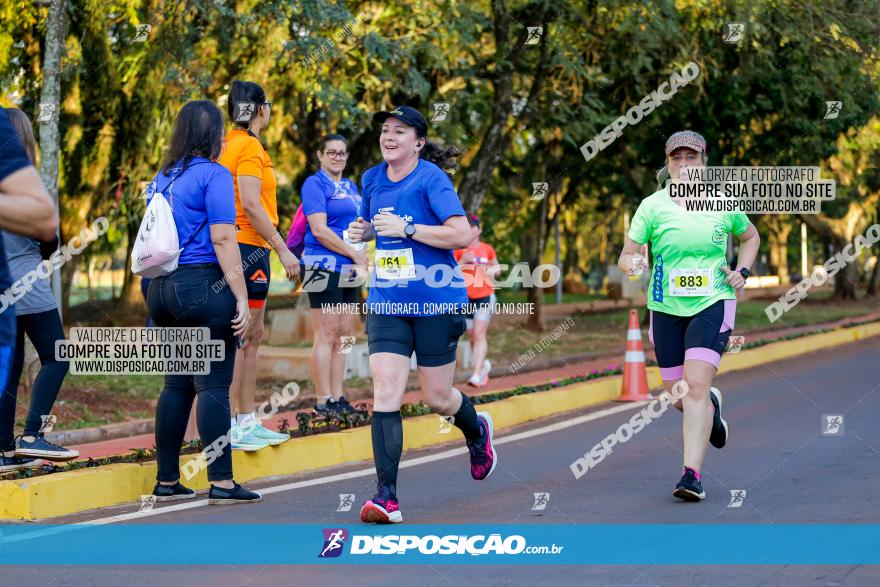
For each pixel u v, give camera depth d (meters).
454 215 12.89
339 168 19.03
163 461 14.92
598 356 37.50
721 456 17.69
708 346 14.38
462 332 13.42
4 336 7.18
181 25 29.25
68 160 34.50
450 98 37.12
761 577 10.50
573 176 50.84
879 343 44.31
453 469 17.19
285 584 10.57
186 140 14.20
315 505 14.48
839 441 19.08
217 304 14.23
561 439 20.33
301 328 33.25
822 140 45.25
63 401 22.52
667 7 35.12
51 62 21.38
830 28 38.16
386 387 13.05
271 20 29.02
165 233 13.88
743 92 42.47
